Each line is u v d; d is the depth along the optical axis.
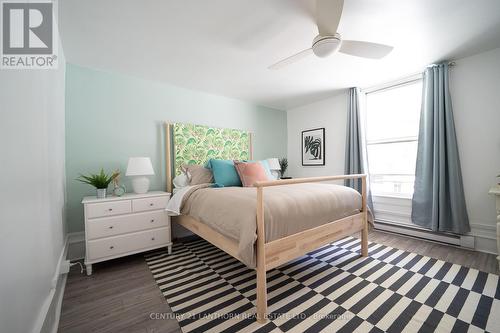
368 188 3.13
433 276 1.77
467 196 2.35
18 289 0.71
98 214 1.97
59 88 1.83
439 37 1.95
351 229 2.04
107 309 1.41
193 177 2.65
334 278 1.76
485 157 2.25
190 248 2.54
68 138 2.26
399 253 2.25
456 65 2.40
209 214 1.74
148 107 2.77
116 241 2.05
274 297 1.51
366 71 2.65
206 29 1.76
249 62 2.34
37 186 0.97
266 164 2.91
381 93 3.15
